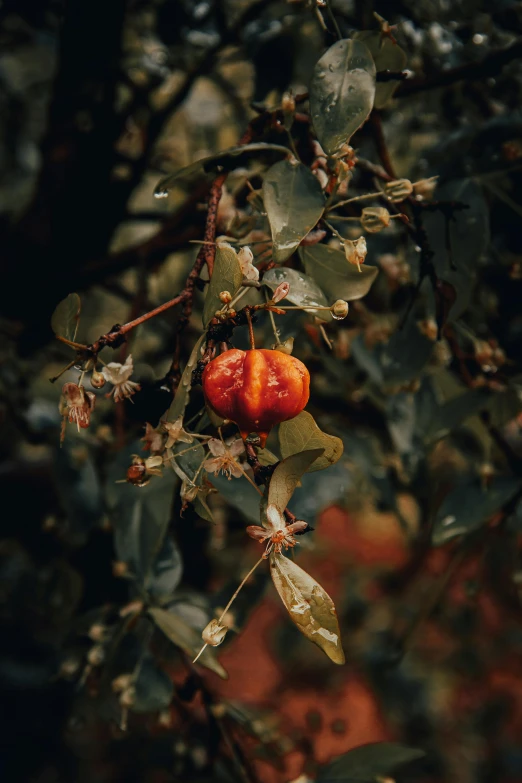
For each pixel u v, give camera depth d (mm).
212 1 657
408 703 1196
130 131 736
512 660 1416
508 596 599
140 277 540
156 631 471
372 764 457
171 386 374
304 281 369
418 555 887
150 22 723
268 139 428
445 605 937
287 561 338
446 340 475
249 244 405
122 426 489
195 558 641
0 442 771
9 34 769
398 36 520
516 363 500
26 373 673
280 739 530
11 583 819
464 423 489
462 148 508
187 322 366
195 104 763
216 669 427
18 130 909
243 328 450
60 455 531
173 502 460
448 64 533
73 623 489
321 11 454
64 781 905
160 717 496
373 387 541
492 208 515
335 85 386
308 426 350
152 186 916
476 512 469
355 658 1124
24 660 898
